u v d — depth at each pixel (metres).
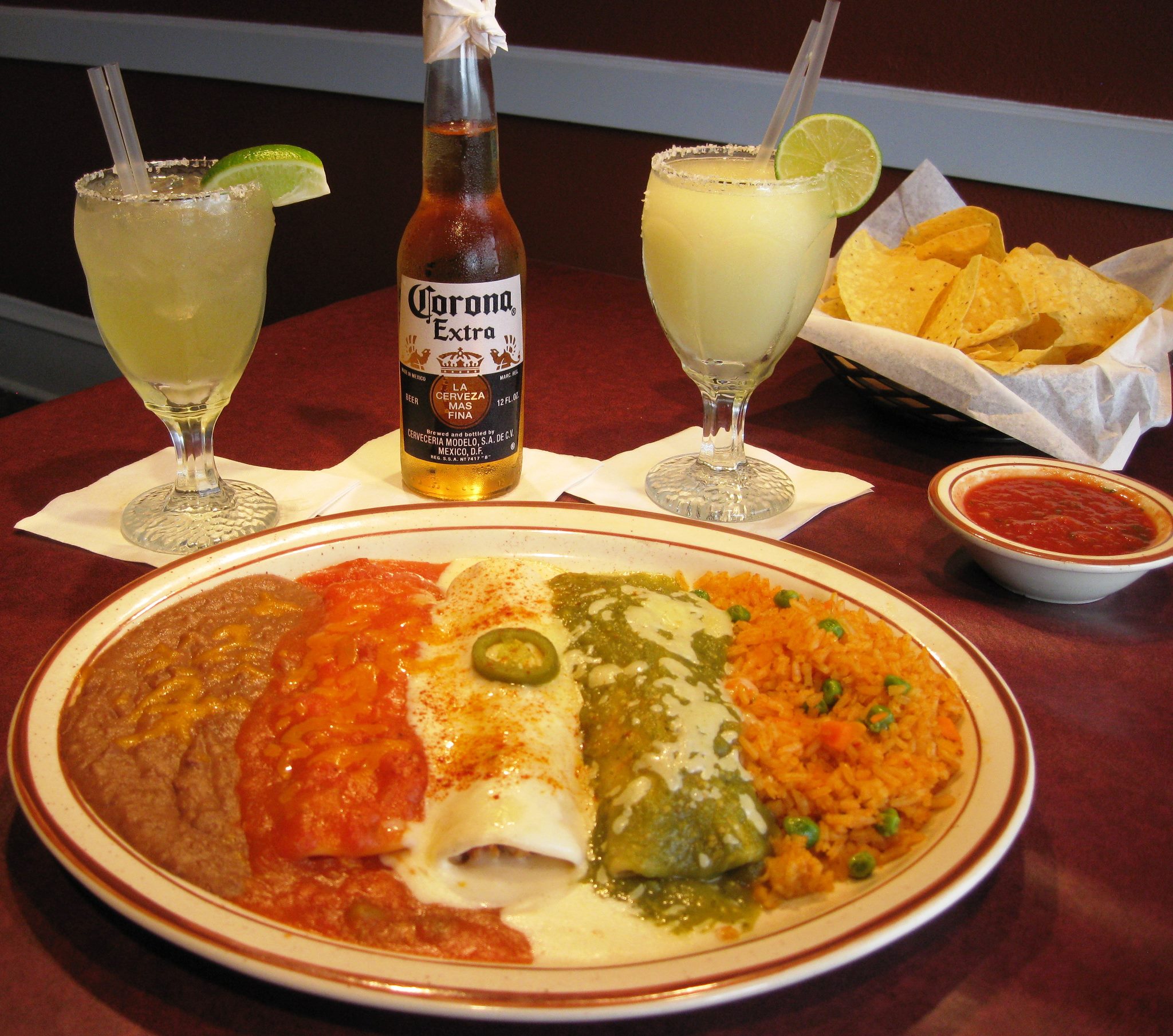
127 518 0.54
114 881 0.32
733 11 1.14
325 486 0.58
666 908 0.37
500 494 0.58
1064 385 0.60
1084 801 0.41
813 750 0.41
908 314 0.67
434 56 0.49
